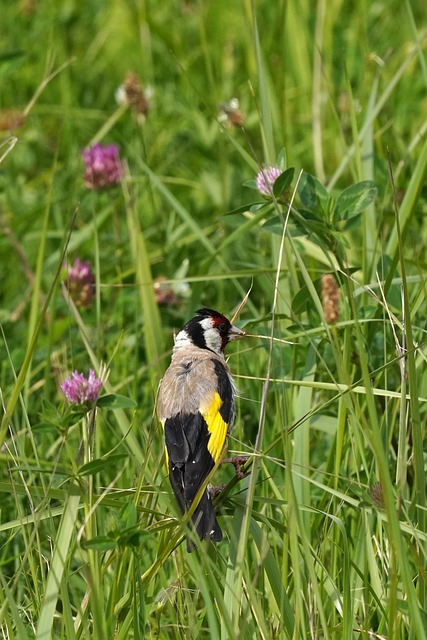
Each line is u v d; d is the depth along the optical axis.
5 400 11.91
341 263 10.52
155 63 21.33
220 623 8.52
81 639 8.36
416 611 7.48
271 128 12.30
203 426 9.60
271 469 10.69
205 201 17.28
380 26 20.92
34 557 9.66
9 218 16.22
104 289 15.02
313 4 20.73
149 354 12.77
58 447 11.85
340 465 10.07
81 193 17.56
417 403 8.61
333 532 9.49
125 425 10.55
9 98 20.48
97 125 19.95
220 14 22.19
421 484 8.67
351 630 8.15
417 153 15.34
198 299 13.33
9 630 8.21
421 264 12.01
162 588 9.26
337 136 16.44
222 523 10.57
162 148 18.38
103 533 9.88
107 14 22.28
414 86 18.05
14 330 14.39
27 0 22.67
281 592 8.31
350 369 11.02
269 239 15.41
